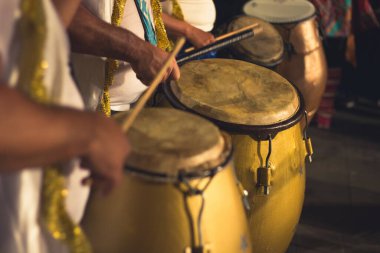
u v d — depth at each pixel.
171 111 1.20
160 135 1.10
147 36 1.56
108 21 1.42
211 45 1.77
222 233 1.09
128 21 1.51
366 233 2.18
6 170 0.82
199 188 1.05
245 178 1.41
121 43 1.35
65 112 0.83
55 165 0.94
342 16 2.74
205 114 1.40
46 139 0.80
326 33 2.75
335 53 2.91
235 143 1.39
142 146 1.07
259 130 1.38
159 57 1.39
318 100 2.35
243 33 1.85
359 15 2.88
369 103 3.19
